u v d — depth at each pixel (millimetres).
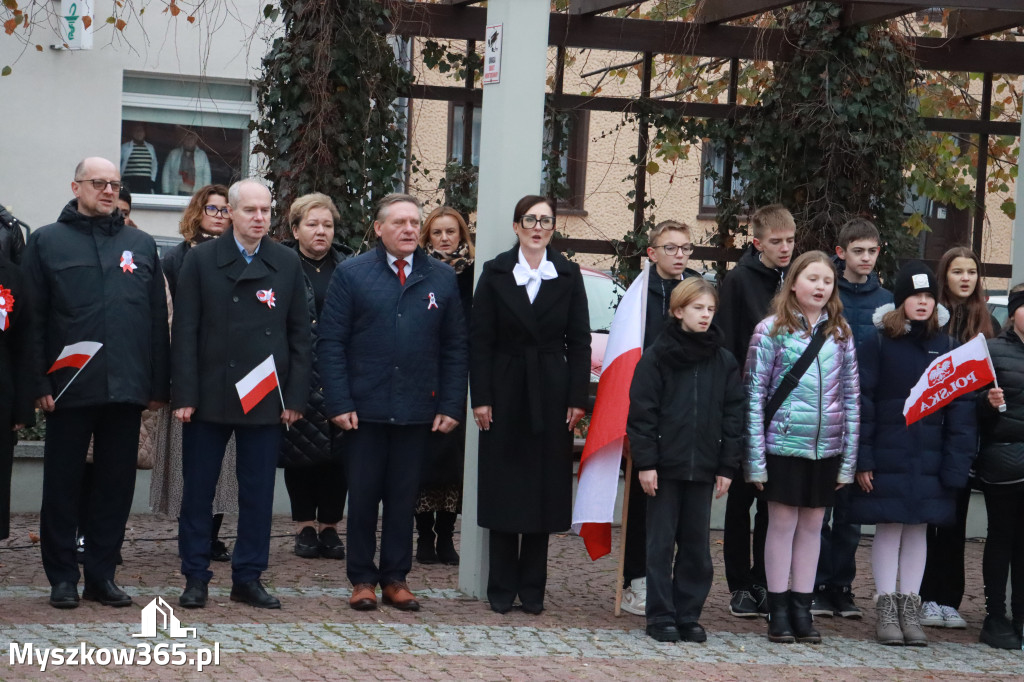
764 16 11812
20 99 14961
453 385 7965
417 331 7816
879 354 7871
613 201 12023
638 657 7047
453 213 9273
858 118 11656
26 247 7613
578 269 8039
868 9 11141
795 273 7680
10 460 7457
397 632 7305
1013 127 12438
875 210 11914
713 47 11625
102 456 7664
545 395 7863
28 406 7391
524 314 7809
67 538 7602
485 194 8406
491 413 7887
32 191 15117
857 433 7688
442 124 12148
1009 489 7891
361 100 11320
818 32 11555
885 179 11789
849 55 11609
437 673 6441
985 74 12398
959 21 11797
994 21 11422
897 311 7848
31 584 8242
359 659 6645
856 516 7852
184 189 15758
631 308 8109
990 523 8023
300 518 9539
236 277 7680
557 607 8289
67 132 15148
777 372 7641
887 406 7828
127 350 7555
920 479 7785
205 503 7746
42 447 10961
